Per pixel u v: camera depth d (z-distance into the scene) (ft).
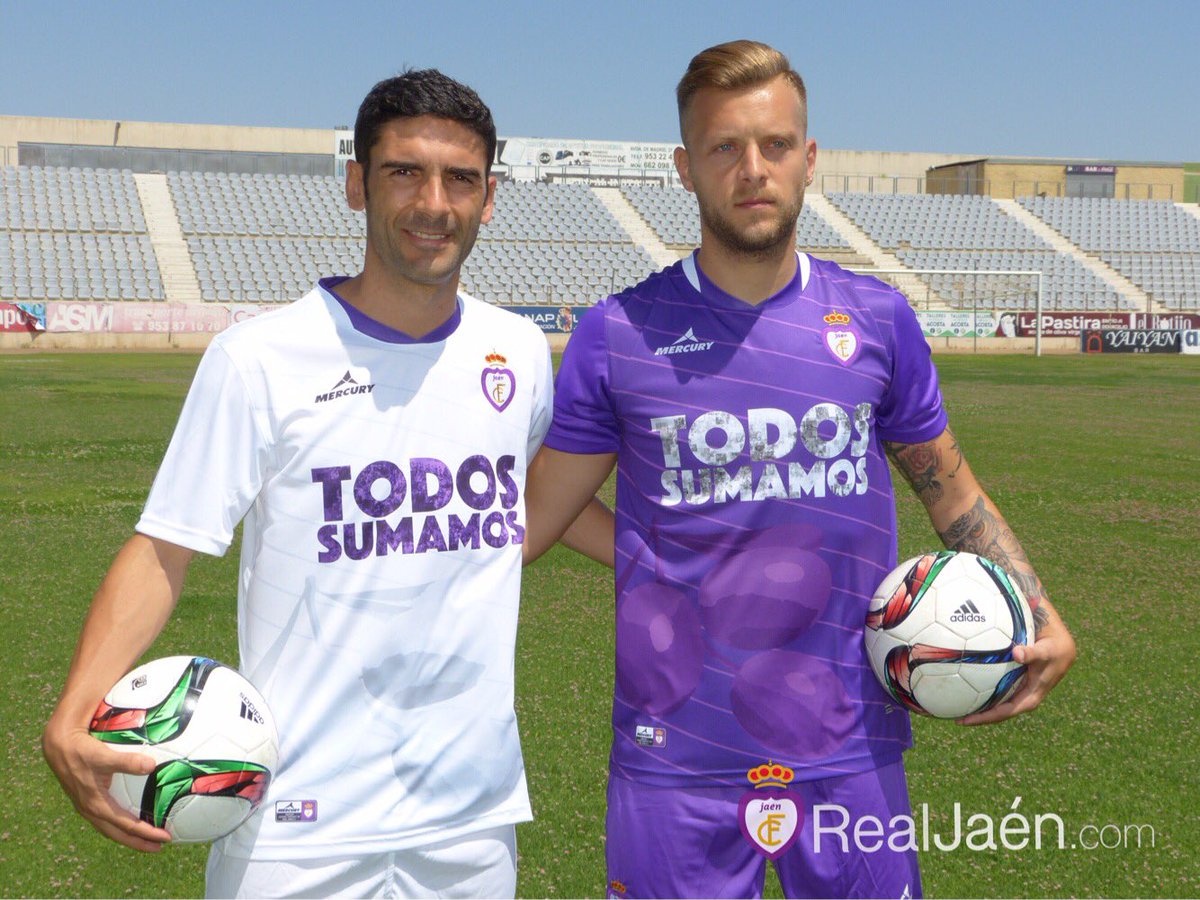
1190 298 149.69
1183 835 12.53
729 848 8.16
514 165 175.63
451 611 7.47
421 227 7.18
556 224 150.71
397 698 7.35
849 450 8.16
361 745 7.31
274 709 7.32
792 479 8.03
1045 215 169.58
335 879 7.31
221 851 7.47
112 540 28.04
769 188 7.78
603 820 12.69
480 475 7.60
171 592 7.20
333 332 7.34
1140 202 174.40
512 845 7.98
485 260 139.03
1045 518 33.19
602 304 8.47
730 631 8.05
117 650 6.95
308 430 7.23
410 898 7.51
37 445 46.42
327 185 148.46
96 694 6.84
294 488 7.28
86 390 70.54
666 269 8.54
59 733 6.66
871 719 8.34
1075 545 29.25
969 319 135.33
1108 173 183.11
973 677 8.09
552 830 12.44
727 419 8.05
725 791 8.10
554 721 15.80
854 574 8.24
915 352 8.50
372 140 7.22
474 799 7.57
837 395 8.13
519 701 16.66
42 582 23.31
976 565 8.42
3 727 15.11
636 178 178.91
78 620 20.35
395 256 7.23
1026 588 8.67
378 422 7.34
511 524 7.78
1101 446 50.34
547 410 8.32
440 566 7.42
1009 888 11.37
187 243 130.93
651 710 8.19
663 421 8.13
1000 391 80.94
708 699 8.08
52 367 89.86
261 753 7.09
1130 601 23.25
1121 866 11.81
